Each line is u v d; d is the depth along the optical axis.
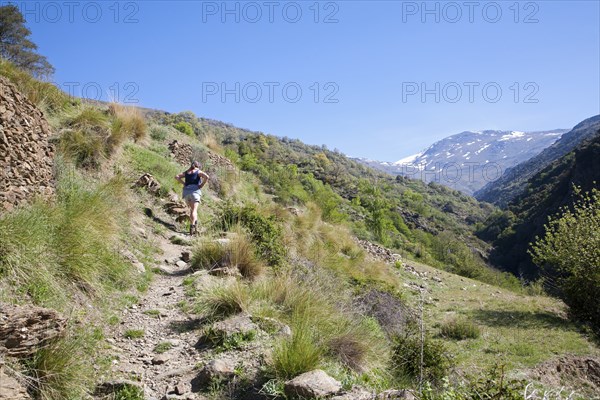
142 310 5.00
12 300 3.59
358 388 3.51
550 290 18.50
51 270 4.29
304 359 3.69
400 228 48.50
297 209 17.36
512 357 9.04
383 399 3.17
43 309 3.25
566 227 14.43
